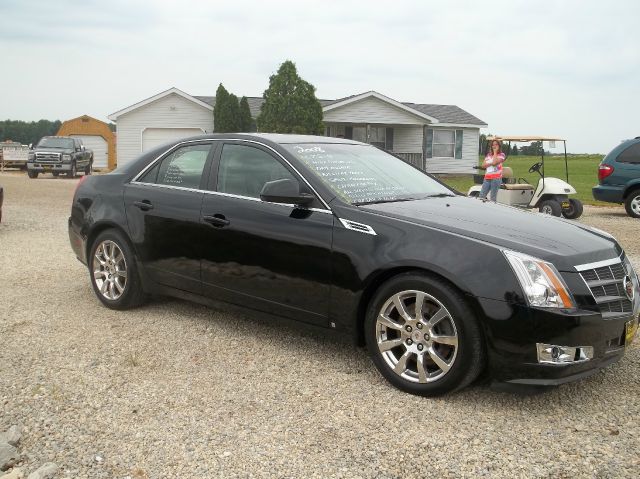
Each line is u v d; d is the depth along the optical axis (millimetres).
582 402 3756
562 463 3061
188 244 4938
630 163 13844
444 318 3682
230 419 3520
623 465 3037
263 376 4137
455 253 3672
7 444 3135
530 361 3473
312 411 3621
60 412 3594
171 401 3748
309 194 4348
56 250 8734
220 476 2947
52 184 24438
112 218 5477
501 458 3105
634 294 3875
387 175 4910
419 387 3793
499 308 3490
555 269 3525
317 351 4605
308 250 4223
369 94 30422
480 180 14805
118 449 3189
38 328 5117
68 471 2984
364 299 4055
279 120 28172
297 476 2947
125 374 4160
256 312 4613
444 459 3098
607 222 13117
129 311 5609
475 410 3641
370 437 3316
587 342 3480
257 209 4543
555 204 13781
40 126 109250
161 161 5395
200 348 4664
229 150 4957
